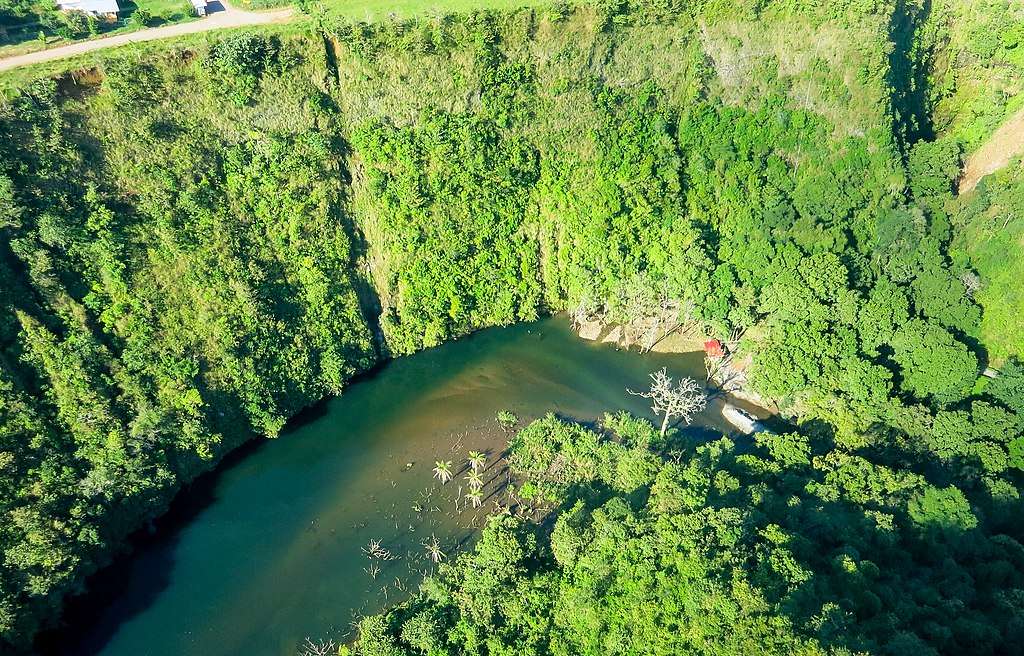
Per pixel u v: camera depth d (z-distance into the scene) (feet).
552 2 387.14
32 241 295.28
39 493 267.80
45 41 348.79
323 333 355.77
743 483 276.21
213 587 281.95
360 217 376.89
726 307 367.66
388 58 370.94
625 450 305.53
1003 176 366.84
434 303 381.40
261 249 349.20
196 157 339.36
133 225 319.88
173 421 305.12
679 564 207.00
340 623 268.82
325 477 325.01
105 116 322.34
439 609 245.45
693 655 184.24
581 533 248.52
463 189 385.09
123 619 270.87
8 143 297.12
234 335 328.29
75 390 289.74
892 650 182.09
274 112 358.02
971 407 314.35
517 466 323.78
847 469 273.54
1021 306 336.49
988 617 214.28
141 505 295.89
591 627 211.20
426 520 304.91
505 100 388.37
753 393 360.07
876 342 333.42
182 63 339.77
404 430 348.79
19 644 248.11
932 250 358.84
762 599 189.26
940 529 248.32
